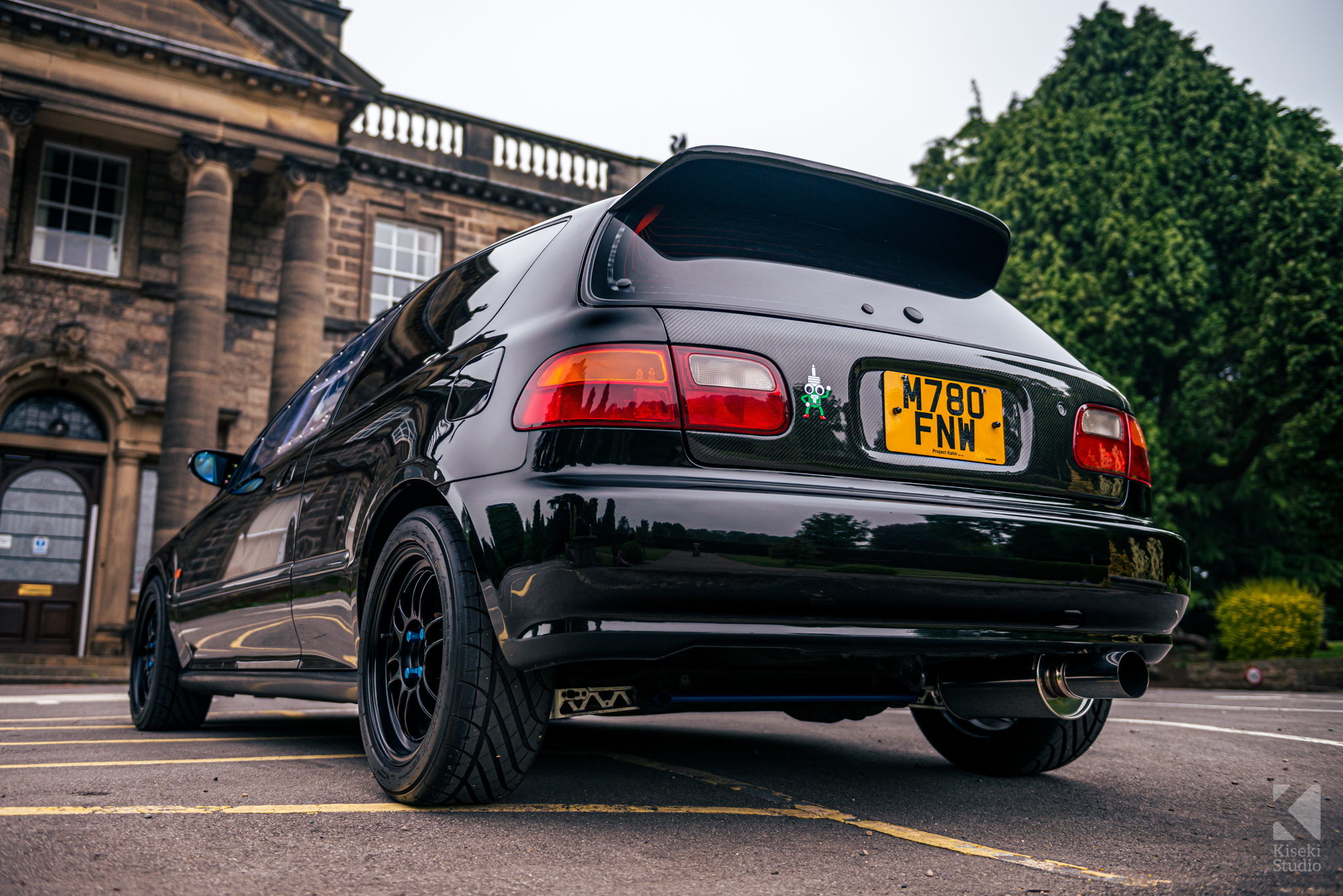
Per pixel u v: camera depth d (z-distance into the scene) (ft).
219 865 5.66
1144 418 63.72
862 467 7.24
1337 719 17.87
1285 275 64.49
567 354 6.93
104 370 53.62
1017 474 7.86
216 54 52.06
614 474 6.54
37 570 52.54
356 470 9.09
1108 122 71.97
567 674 7.25
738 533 6.48
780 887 5.48
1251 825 7.60
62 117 50.14
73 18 49.01
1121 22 80.74
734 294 7.44
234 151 52.95
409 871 5.60
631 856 6.12
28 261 52.95
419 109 66.69
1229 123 73.56
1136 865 6.18
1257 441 67.72
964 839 6.95
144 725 14.58
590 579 6.33
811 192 8.29
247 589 11.51
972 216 8.75
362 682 8.30
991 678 8.37
